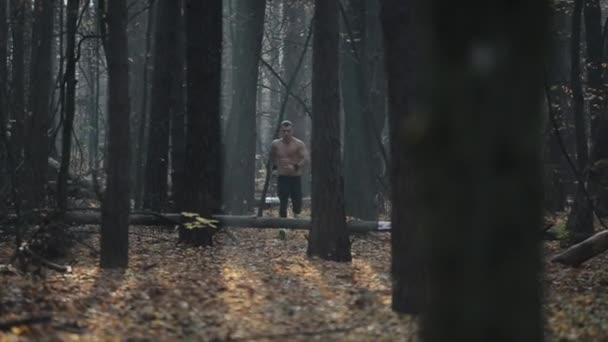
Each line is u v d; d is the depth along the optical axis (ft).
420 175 12.85
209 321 29.04
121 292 33.99
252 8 80.53
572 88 59.57
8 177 51.70
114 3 41.96
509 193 12.32
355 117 74.90
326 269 43.70
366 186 73.92
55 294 32.42
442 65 12.71
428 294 12.93
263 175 131.03
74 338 25.20
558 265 45.62
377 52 77.82
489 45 12.48
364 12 76.69
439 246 12.59
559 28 78.48
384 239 59.26
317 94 48.14
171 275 39.47
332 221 47.88
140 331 26.94
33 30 65.98
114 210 41.73
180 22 67.10
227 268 42.91
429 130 12.66
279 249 51.70
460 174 12.41
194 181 50.98
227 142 85.51
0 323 25.26
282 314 30.78
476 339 12.36
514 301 12.35
